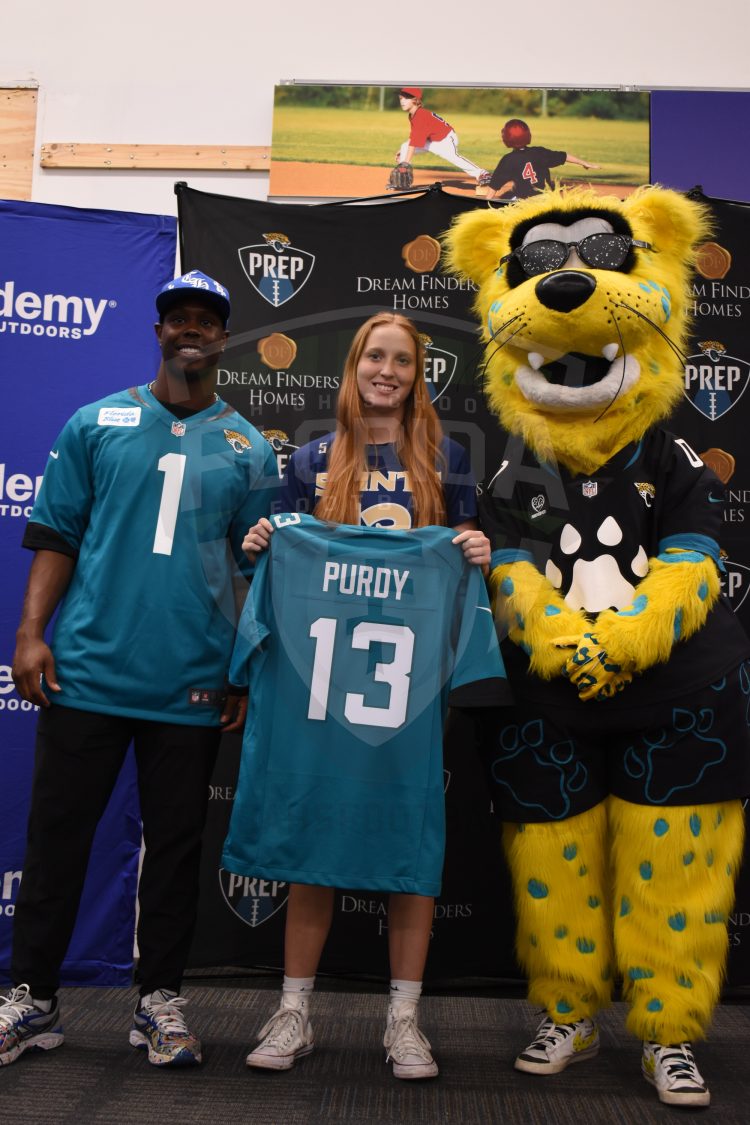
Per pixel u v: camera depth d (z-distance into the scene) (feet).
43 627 6.49
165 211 10.14
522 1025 7.28
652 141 9.91
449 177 9.96
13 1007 6.24
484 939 7.97
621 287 6.38
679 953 6.00
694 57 10.09
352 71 10.19
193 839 6.41
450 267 8.03
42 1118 5.36
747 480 8.31
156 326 6.95
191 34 10.28
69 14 10.33
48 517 6.63
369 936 7.98
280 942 7.99
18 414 8.18
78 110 10.23
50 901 6.29
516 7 10.22
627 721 6.19
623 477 6.54
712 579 6.28
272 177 10.03
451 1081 6.12
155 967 6.31
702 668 6.24
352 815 6.02
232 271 8.41
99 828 7.96
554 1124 5.49
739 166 9.86
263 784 6.10
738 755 6.20
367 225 8.46
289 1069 6.19
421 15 10.25
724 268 8.38
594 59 10.12
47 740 6.38
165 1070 6.11
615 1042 6.95
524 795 6.32
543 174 9.90
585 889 6.31
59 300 8.27
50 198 10.15
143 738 6.50
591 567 6.42
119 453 6.54
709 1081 6.26
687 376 8.34
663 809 6.12
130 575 6.43
